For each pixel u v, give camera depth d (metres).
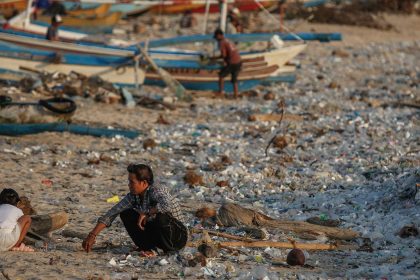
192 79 85.06
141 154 54.38
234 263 30.00
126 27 126.56
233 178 47.16
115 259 29.83
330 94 86.81
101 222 30.23
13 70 79.19
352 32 136.50
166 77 80.25
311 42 125.69
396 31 143.75
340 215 38.66
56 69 80.19
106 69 81.69
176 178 47.41
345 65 109.88
